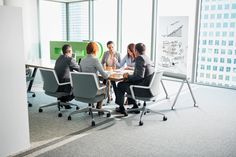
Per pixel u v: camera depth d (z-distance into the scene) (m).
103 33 7.27
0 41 2.18
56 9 7.55
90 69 3.39
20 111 2.46
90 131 3.11
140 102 4.46
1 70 2.22
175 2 5.98
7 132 2.36
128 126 3.29
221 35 5.90
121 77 3.38
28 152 2.51
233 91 5.34
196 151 2.57
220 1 5.80
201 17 5.81
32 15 6.81
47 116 3.68
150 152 2.54
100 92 3.41
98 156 2.46
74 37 7.95
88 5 7.48
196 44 5.87
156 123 3.40
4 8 2.17
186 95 4.98
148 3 6.42
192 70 6.04
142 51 3.38
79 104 4.35
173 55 4.93
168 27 4.93
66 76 3.70
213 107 4.16
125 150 2.59
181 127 3.25
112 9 6.99
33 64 4.64
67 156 2.45
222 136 2.96
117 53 4.72
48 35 7.36
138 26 6.62
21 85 2.43
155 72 3.18
